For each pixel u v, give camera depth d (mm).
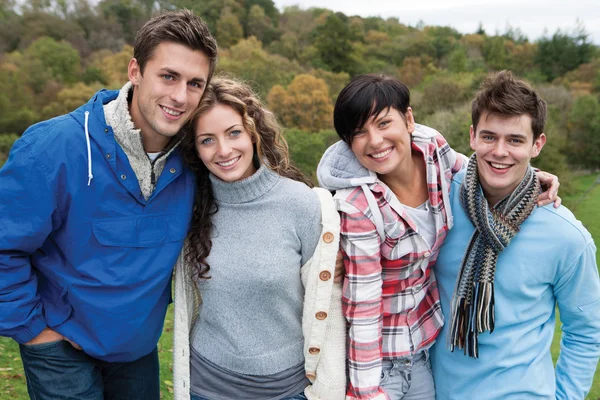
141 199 2262
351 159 2342
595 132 33062
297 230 2289
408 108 2293
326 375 2354
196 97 2197
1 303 2188
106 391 2635
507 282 2258
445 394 2451
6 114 35188
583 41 60250
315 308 2303
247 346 2303
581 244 2191
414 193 2391
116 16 53594
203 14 62344
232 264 2260
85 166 2176
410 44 65062
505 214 2207
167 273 2328
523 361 2275
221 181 2297
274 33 65875
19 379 4934
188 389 2414
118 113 2191
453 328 2330
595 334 2314
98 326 2291
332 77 51156
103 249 2240
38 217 2141
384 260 2336
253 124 2268
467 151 26203
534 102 2119
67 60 42625
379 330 2295
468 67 57438
